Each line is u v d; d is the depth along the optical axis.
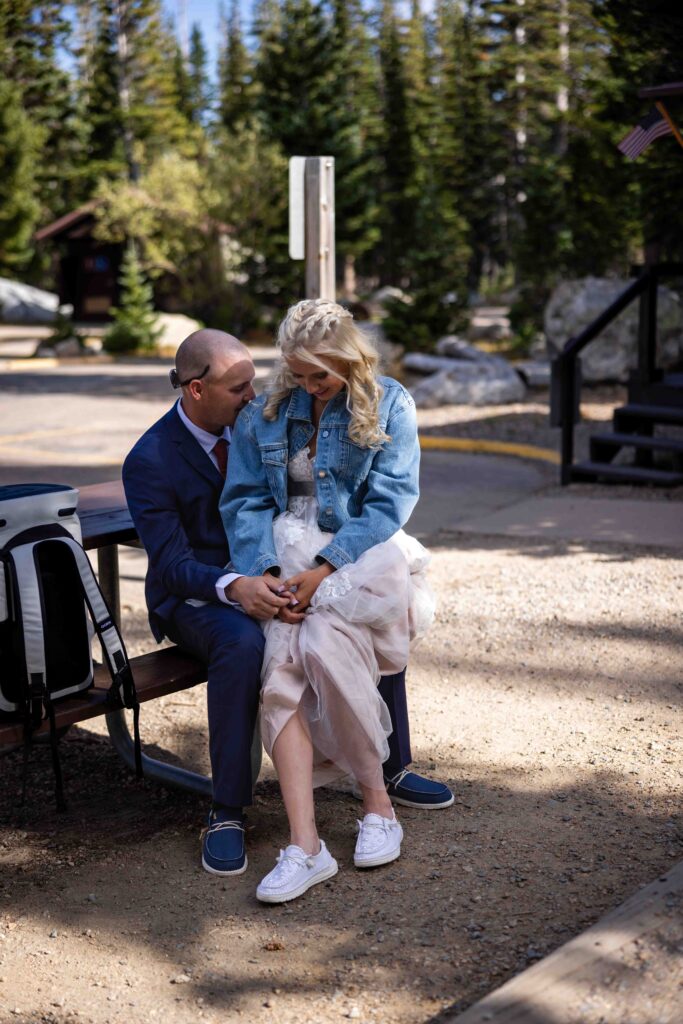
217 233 30.75
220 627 3.12
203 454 3.35
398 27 57.00
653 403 9.30
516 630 5.14
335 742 3.09
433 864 3.05
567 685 4.42
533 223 22.77
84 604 3.13
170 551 3.27
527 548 6.84
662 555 6.48
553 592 5.74
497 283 53.53
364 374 3.09
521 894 2.85
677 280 15.70
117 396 16.72
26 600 2.93
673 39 10.12
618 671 4.55
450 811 3.37
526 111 36.97
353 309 35.47
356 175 37.41
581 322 15.60
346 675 2.99
